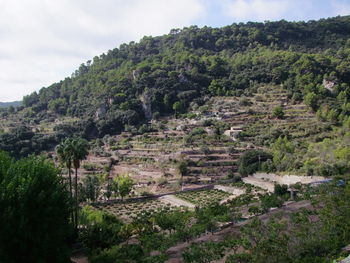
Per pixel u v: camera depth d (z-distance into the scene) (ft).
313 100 477.36
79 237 179.63
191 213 220.64
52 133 524.11
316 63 584.40
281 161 349.82
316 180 292.20
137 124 569.64
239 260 107.86
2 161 135.44
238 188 326.65
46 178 134.31
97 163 413.18
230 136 439.22
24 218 113.29
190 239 171.32
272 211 208.44
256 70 643.86
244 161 369.30
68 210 146.41
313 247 107.45
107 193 309.22
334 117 429.79
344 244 118.62
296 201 235.20
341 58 637.30
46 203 123.85
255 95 569.64
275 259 98.94
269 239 113.50
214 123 477.77
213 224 178.19
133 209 282.77
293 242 110.22
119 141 494.59
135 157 420.36
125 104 591.78
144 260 130.93
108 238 167.84
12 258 113.09
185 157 384.47
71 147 193.98
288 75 592.60
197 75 655.76
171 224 182.91
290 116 472.03
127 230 185.06
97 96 649.61
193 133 457.27
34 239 115.03
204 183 350.84
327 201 162.50
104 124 558.97
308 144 378.94
